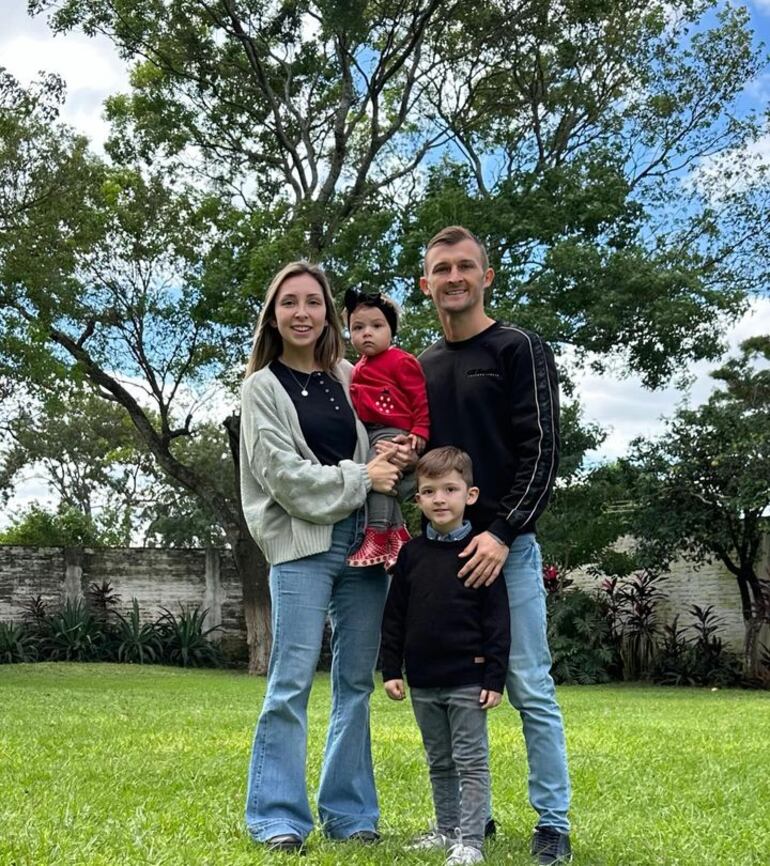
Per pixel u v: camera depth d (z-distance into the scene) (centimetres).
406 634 380
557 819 366
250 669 1945
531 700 373
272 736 385
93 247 1864
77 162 1627
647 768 593
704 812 467
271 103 1981
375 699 1221
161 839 351
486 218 1714
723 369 1916
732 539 1722
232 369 2034
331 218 1903
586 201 1717
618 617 1945
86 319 1928
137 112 1998
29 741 679
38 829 359
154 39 1944
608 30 1902
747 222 1847
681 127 1900
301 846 366
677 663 1786
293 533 390
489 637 366
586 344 1717
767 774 577
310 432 402
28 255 1571
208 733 741
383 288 1747
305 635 389
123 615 2128
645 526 1756
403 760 600
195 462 3703
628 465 1775
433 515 376
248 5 1933
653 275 1630
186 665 2058
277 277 417
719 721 914
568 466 1738
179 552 2170
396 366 412
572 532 1780
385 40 1942
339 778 409
